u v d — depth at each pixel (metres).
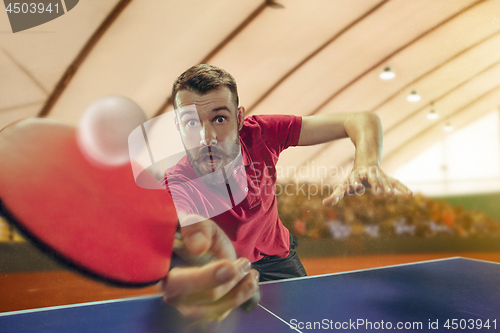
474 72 5.04
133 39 3.42
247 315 0.54
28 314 0.63
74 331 0.54
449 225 5.54
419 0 3.67
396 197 5.39
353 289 0.72
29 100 3.66
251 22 3.48
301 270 1.32
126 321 0.57
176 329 0.53
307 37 3.82
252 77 4.13
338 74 4.43
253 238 1.17
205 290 0.42
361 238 4.86
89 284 2.97
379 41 4.09
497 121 5.95
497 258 4.43
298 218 4.72
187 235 0.43
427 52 4.50
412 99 5.20
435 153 6.15
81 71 3.53
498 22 4.12
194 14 3.28
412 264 1.04
